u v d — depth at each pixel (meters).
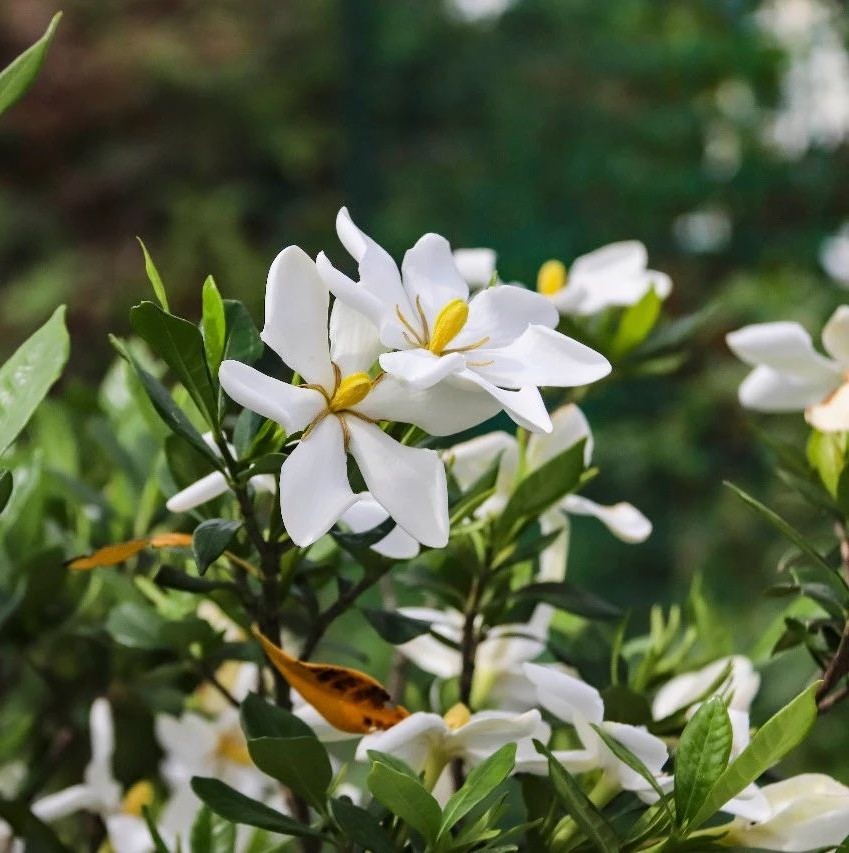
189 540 0.70
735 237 3.38
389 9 3.69
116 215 5.37
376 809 0.69
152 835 0.72
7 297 5.14
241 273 5.14
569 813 0.66
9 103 0.67
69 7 5.65
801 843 0.67
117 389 0.91
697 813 0.66
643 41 3.58
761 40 3.45
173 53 5.52
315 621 0.73
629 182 3.51
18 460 0.90
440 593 0.77
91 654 0.85
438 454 0.68
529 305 0.67
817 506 0.76
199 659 0.78
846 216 3.33
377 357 0.66
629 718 0.74
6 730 0.90
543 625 0.81
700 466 3.07
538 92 3.64
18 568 0.83
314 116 5.57
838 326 0.77
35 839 0.76
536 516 0.76
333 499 0.64
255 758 0.67
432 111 3.69
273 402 0.63
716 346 3.23
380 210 3.67
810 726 0.64
